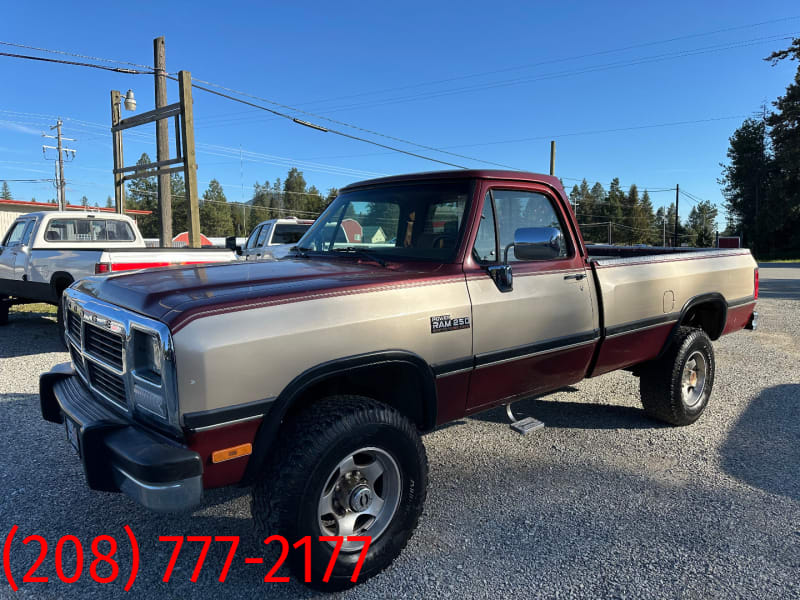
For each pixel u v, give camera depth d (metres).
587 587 2.62
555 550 2.93
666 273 4.40
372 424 2.55
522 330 3.36
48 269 7.91
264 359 2.33
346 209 3.91
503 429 4.73
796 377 6.40
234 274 2.91
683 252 5.06
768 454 4.18
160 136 13.41
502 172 3.45
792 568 2.76
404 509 2.78
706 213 122.62
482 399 3.32
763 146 60.59
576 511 3.34
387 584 2.66
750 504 3.41
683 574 2.71
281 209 105.94
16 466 3.93
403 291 2.83
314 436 2.42
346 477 2.62
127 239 10.19
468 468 3.95
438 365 2.95
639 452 4.23
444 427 4.78
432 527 3.16
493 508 3.37
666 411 4.61
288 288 2.57
